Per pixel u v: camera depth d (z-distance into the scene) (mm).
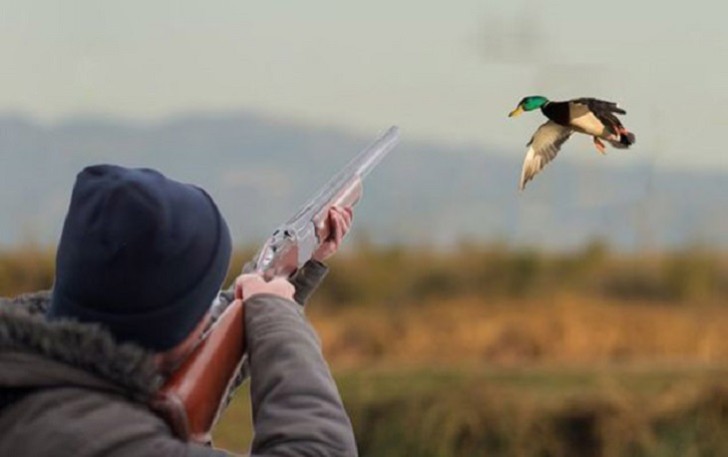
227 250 4516
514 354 21047
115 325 4336
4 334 4215
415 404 17000
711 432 17000
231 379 4707
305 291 5465
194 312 4438
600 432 16938
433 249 22906
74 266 4320
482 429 16859
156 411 4457
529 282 22562
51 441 4184
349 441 4457
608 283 22719
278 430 4402
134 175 4363
